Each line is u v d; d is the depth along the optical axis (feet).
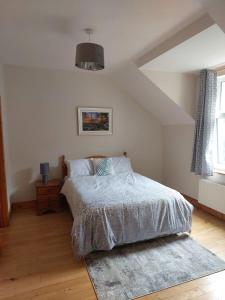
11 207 12.10
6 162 10.84
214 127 10.93
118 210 7.86
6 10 6.24
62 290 6.13
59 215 11.44
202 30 6.68
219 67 10.44
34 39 8.28
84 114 13.38
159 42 8.59
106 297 5.82
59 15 6.55
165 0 5.83
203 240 8.70
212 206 10.93
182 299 5.73
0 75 10.43
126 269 6.97
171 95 11.42
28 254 7.88
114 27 7.34
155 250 8.02
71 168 12.41
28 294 5.98
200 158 11.21
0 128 9.74
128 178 11.82
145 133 15.17
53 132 12.84
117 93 14.16
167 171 15.34
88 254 7.83
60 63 11.41
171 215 8.48
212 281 6.40
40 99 12.41
